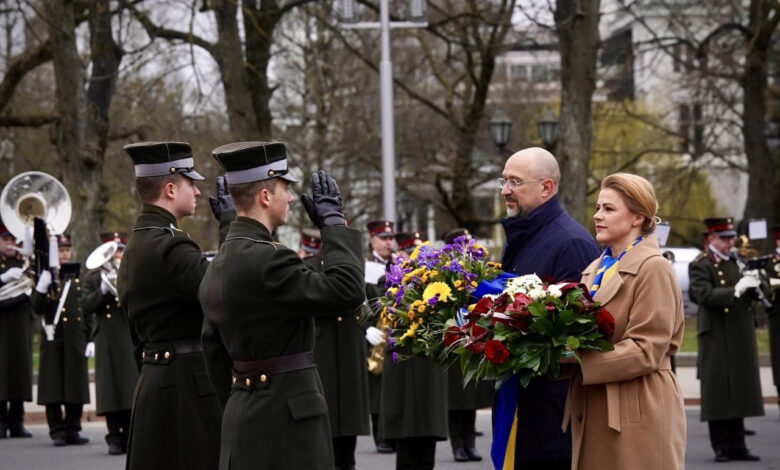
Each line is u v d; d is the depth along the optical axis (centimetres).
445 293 566
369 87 3322
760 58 2697
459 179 2900
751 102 2806
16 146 3103
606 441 536
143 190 663
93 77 2042
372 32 3016
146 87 2370
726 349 1172
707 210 4231
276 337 535
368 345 1258
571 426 564
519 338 525
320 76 3039
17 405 1380
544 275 589
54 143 2059
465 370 539
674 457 533
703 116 3344
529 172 605
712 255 1220
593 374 523
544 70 3819
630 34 2814
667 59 4028
